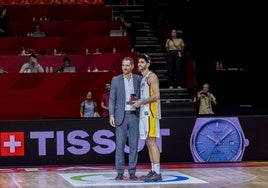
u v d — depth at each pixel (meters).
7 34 21.17
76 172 12.38
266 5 22.50
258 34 22.53
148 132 10.52
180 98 19.58
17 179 11.30
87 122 13.91
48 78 17.89
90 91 17.95
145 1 25.83
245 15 22.73
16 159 13.70
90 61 19.16
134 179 10.88
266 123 14.27
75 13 23.38
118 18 23.05
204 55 22.52
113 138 13.94
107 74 18.00
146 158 13.93
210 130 14.12
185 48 21.77
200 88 20.05
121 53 19.25
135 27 23.12
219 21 22.86
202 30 22.86
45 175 11.91
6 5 24.05
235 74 20.09
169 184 10.20
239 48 22.59
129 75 10.79
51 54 20.41
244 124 14.22
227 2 22.88
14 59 19.03
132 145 10.80
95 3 24.86
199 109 18.08
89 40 20.72
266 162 13.91
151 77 10.59
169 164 13.74
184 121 14.09
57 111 17.83
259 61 22.33
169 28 22.75
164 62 21.94
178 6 23.81
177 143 14.03
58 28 21.89
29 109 17.75
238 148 14.17
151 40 23.59
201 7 23.08
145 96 10.65
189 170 12.43
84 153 13.89
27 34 21.45
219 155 14.12
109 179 11.03
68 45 20.64
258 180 10.65
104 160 13.92
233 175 11.45
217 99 20.03
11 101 17.67
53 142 13.83
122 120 10.71
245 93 20.03
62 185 10.33
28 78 17.80
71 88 17.92
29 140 13.76
